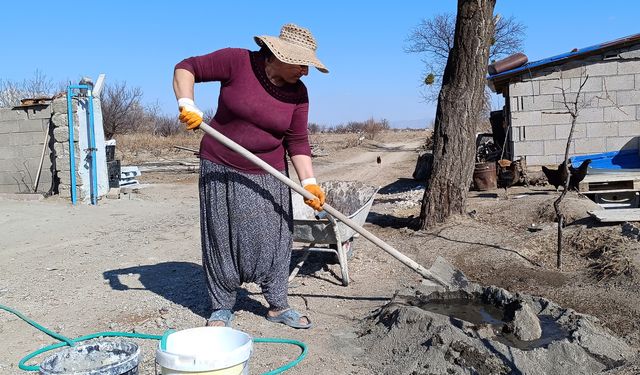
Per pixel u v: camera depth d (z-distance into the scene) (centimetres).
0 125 1454
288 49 441
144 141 3666
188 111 436
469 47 845
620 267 598
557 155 1355
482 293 514
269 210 478
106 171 1470
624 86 1322
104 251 866
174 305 571
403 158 3031
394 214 1056
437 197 876
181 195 1609
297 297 586
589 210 841
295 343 462
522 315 439
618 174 1085
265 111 461
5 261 811
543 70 1348
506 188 1216
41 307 581
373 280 645
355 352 446
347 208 733
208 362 310
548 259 686
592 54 1324
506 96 1456
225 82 466
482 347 405
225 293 499
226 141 449
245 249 476
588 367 390
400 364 412
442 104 872
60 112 1364
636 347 430
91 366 348
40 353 456
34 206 1310
